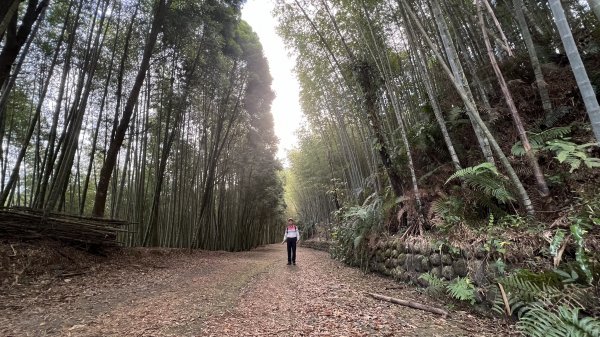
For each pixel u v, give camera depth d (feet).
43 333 8.11
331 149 36.11
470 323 8.69
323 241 44.42
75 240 19.06
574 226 7.34
